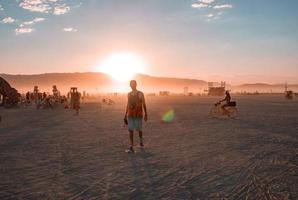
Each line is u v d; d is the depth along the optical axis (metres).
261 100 73.19
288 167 9.83
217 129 19.39
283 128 19.69
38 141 15.11
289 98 81.56
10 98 47.25
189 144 14.02
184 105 50.81
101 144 14.20
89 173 9.27
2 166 10.19
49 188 7.92
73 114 33.53
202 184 8.14
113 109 42.91
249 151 12.34
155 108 42.38
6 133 18.08
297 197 7.12
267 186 7.93
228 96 29.41
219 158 11.11
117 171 9.46
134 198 7.16
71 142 14.78
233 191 7.57
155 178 8.70
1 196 7.36
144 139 15.60
